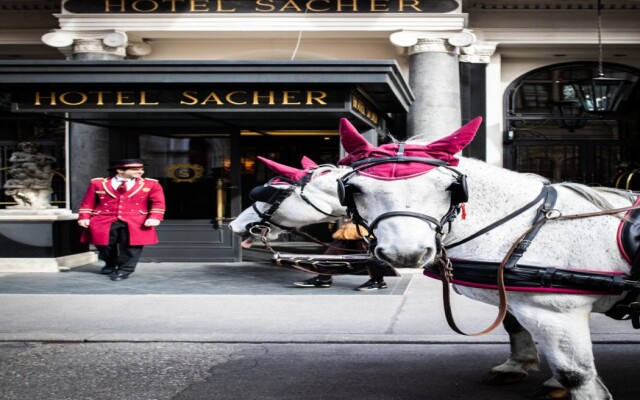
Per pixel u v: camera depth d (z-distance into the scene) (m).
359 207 3.22
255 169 12.73
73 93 8.84
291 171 5.69
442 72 11.55
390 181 3.09
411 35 11.50
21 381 4.91
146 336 6.15
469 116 12.51
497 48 12.88
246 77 8.44
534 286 3.36
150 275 10.09
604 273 3.32
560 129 13.27
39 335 6.21
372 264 5.42
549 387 4.27
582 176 13.23
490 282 3.48
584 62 13.27
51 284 9.29
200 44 12.63
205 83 8.52
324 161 12.64
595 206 3.57
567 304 3.36
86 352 5.74
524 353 4.66
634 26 12.26
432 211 3.10
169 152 11.57
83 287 9.02
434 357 5.45
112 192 9.92
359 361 5.37
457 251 3.64
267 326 6.55
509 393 4.48
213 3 11.76
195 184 11.54
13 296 8.30
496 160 12.91
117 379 4.95
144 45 12.37
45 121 13.72
